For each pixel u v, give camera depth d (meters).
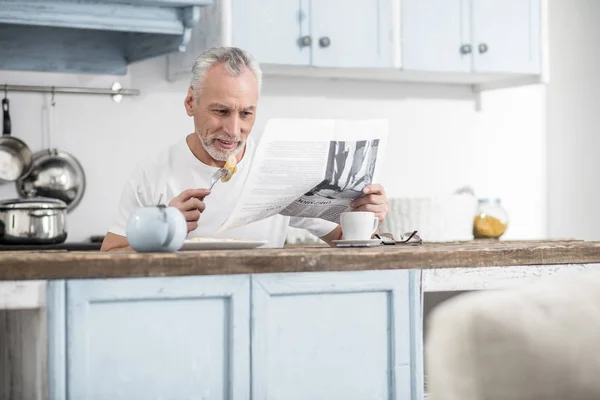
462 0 4.15
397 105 4.52
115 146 4.02
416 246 2.47
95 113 3.99
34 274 1.90
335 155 2.40
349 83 4.42
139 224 2.11
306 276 2.12
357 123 2.39
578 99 4.88
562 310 0.87
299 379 2.13
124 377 1.99
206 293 2.03
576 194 4.87
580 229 4.88
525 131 4.76
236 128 2.95
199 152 3.11
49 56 3.93
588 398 0.85
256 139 3.23
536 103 4.79
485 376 0.83
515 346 0.84
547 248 2.31
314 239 3.99
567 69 4.86
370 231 2.51
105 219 4.00
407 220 3.98
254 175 2.33
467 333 0.84
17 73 3.89
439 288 2.24
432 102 4.57
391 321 2.21
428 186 4.57
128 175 4.04
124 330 1.98
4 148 3.80
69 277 1.92
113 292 1.96
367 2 3.99
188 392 2.04
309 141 2.35
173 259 1.99
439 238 4.00
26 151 3.84
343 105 4.41
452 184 4.61
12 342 2.06
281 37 3.84
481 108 4.67
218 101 2.93
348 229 2.50
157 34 3.76
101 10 3.46
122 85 4.05
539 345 0.84
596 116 4.91
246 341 2.07
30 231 3.38
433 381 0.86
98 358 1.96
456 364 0.83
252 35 3.79
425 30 4.09
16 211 3.38
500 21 4.22
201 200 2.56
